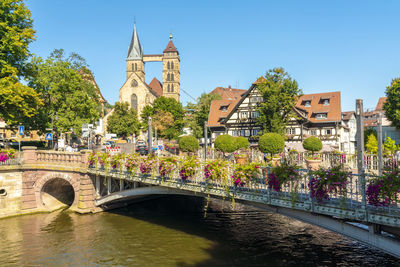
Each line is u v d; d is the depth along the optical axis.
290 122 39.25
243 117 43.09
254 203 11.18
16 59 24.78
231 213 21.20
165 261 13.27
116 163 18.53
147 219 19.91
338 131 40.91
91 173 21.52
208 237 16.12
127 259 13.62
